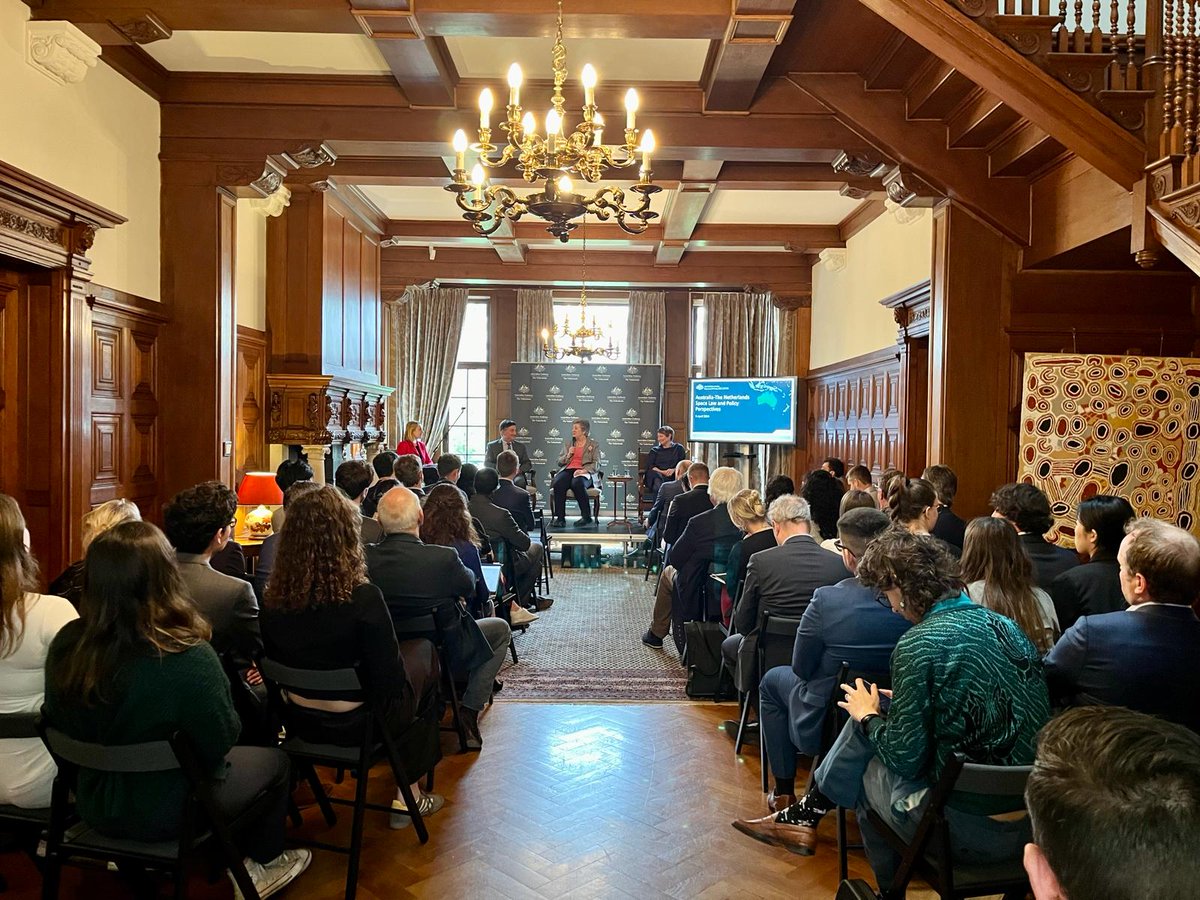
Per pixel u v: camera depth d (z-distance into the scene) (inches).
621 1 156.6
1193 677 77.7
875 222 325.1
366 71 204.7
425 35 167.8
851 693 86.7
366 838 112.0
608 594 296.0
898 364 297.6
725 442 430.0
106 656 73.7
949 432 203.9
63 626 79.7
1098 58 153.5
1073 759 28.9
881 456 318.3
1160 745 28.0
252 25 164.4
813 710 107.7
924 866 77.4
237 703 106.7
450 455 243.0
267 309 272.7
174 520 100.1
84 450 170.7
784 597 129.5
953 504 203.6
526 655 211.0
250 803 86.3
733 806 123.6
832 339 386.6
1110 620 81.4
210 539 101.7
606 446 472.7
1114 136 151.0
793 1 151.1
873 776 84.7
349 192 297.3
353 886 96.2
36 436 163.8
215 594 100.0
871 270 330.6
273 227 271.9
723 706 171.9
